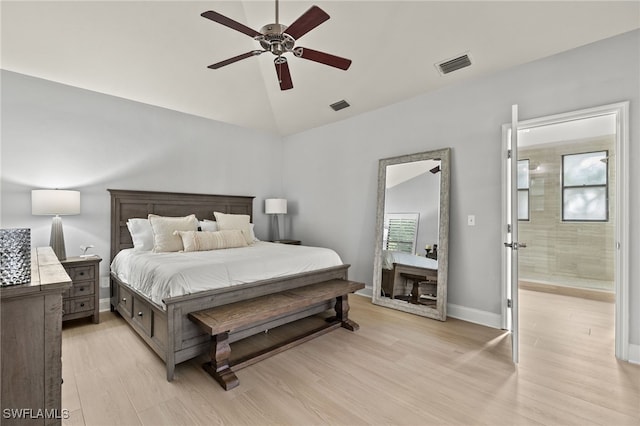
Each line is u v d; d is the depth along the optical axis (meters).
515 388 1.93
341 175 4.51
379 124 4.03
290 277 2.81
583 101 2.52
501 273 2.95
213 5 2.86
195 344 2.16
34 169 3.13
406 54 3.06
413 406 1.75
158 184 4.00
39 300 1.12
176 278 2.15
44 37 2.76
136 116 3.81
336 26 2.93
